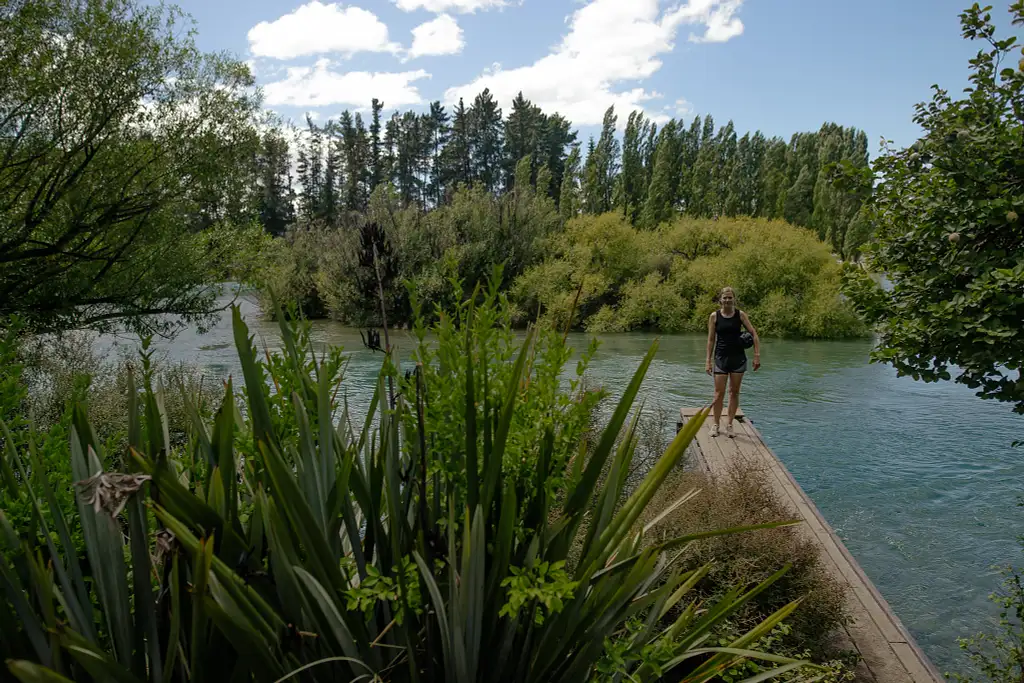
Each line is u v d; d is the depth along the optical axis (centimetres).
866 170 355
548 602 127
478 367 149
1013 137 307
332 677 131
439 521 146
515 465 154
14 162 724
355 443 158
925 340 332
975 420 1040
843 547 437
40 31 721
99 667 110
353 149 7744
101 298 825
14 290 771
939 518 654
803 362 1692
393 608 141
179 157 837
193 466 165
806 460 844
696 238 3131
